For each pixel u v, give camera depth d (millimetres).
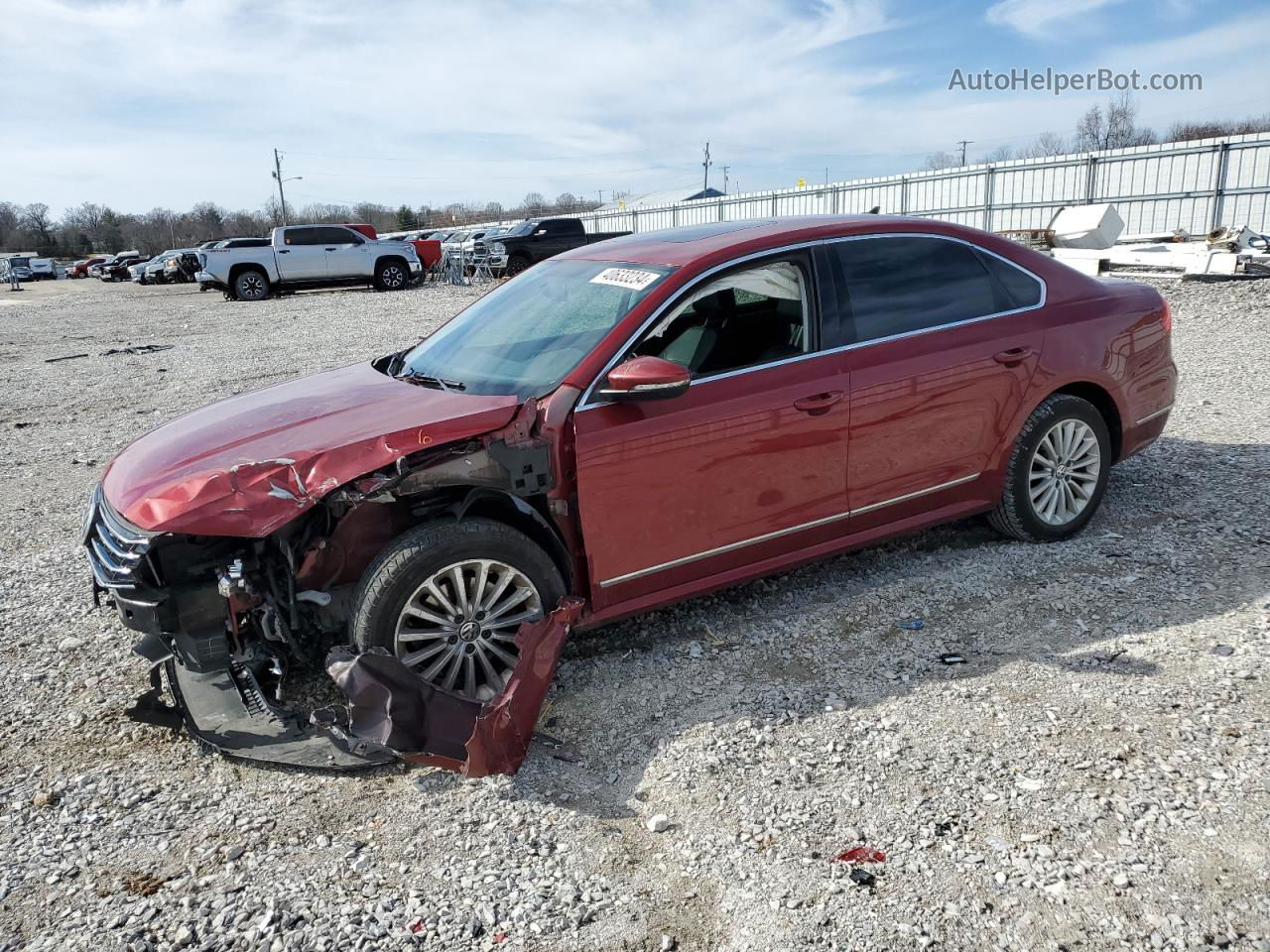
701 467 3559
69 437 8914
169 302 27141
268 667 3498
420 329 16047
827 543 3994
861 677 3490
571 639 3941
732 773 2959
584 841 2709
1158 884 2363
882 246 4090
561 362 3555
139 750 3297
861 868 2504
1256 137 20125
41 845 2787
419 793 2973
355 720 3012
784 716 3256
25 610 4590
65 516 6289
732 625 3982
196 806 2951
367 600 3115
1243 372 8281
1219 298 12281
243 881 2596
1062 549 4496
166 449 3486
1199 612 3764
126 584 3004
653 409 3463
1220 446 6031
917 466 4078
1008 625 3801
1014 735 3037
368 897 2512
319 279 26234
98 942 2385
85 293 37562
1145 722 3039
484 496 3342
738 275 3764
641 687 3537
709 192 68000
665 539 3568
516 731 3047
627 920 2396
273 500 3014
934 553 4570
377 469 3078
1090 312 4504
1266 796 2641
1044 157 24844
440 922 2414
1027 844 2541
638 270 3863
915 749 3014
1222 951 2150
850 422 3840
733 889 2479
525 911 2439
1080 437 4523
